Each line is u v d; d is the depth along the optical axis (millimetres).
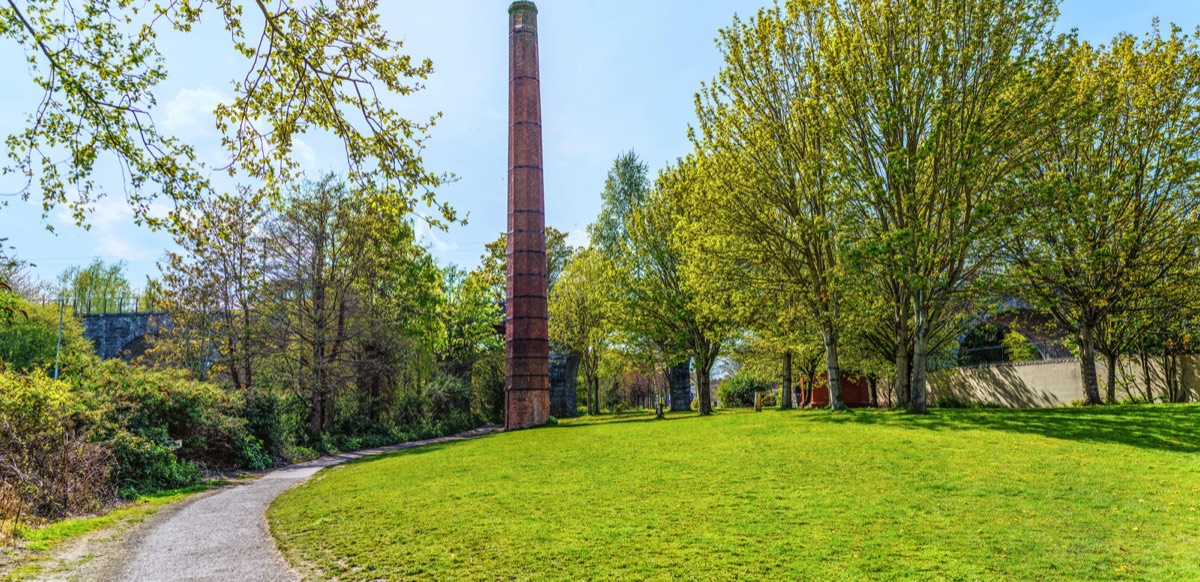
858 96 20078
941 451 14641
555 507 11125
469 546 8781
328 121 7871
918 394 21766
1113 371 24219
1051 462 12883
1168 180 20438
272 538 9969
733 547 8312
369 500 12836
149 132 7734
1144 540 8023
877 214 21484
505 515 10633
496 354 49781
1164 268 21406
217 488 17125
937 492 11055
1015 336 40281
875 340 31203
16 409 12688
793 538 8648
